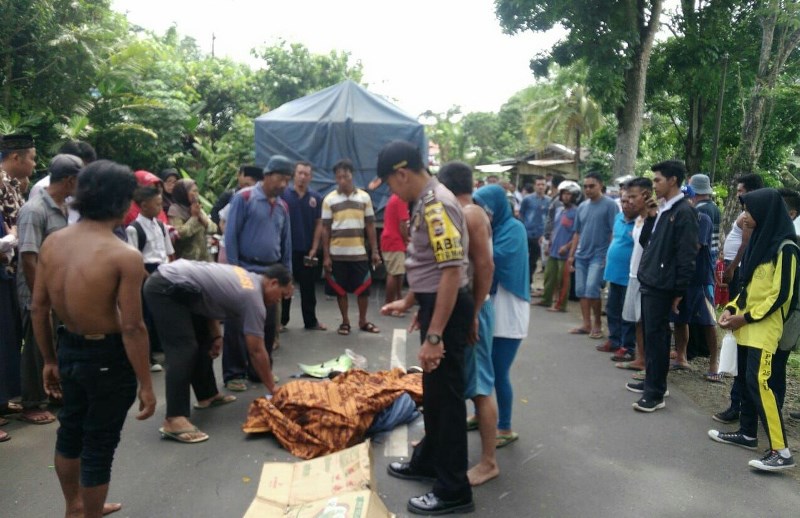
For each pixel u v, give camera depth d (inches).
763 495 142.9
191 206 244.7
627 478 149.4
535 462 156.6
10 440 161.5
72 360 110.1
